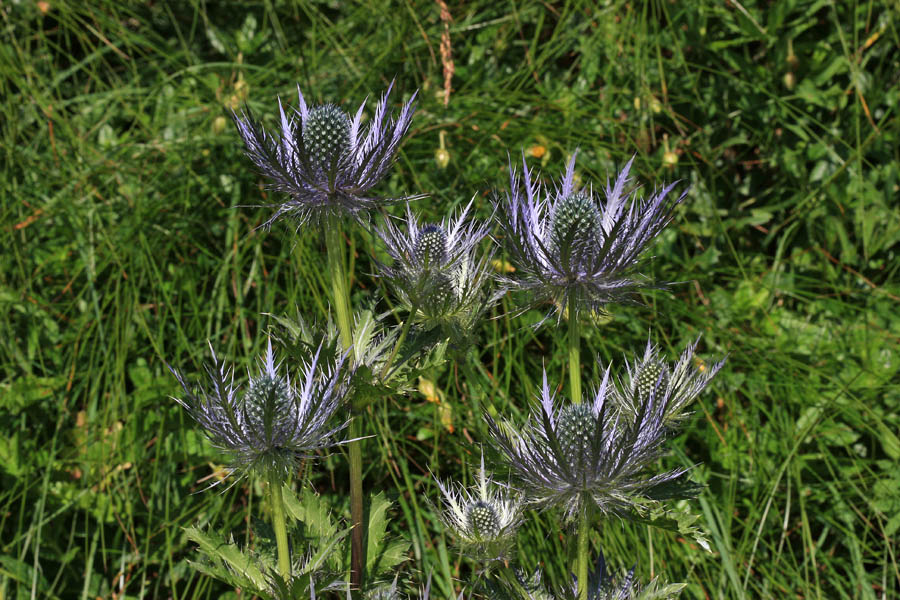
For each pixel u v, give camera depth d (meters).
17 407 1.23
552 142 1.34
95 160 1.41
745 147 1.47
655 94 1.42
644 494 0.92
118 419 1.24
